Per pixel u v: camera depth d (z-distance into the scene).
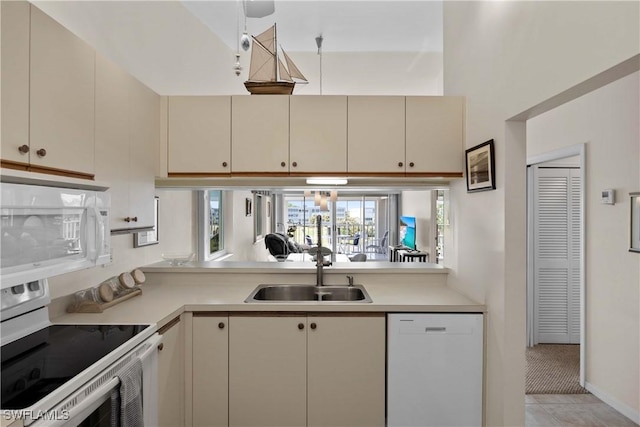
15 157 1.19
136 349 1.44
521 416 1.77
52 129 1.35
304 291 2.51
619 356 2.40
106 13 2.09
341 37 3.96
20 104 1.21
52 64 1.35
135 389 1.33
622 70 1.14
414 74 4.76
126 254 2.37
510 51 1.70
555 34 1.38
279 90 2.32
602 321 2.54
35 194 1.15
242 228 5.47
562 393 2.64
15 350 1.32
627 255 2.34
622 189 2.37
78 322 1.67
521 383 1.77
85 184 1.40
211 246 4.20
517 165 1.76
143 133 2.08
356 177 2.28
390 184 2.61
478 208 2.05
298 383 1.97
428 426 1.97
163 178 2.30
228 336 1.97
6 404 0.94
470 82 2.18
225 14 3.33
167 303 2.01
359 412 1.98
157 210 2.77
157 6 2.64
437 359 1.97
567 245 3.52
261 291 2.42
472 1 2.13
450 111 2.26
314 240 8.95
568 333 3.54
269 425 1.98
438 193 5.70
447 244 2.56
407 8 3.41
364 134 2.26
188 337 1.98
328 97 2.27
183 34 3.07
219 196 4.61
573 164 3.49
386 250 8.62
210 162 2.27
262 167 2.26
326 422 1.98
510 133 1.76
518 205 1.76
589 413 2.38
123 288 2.14
